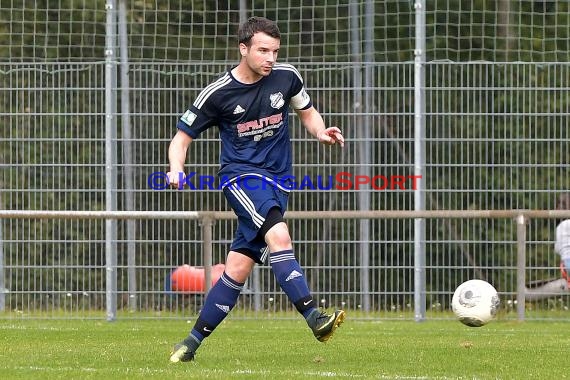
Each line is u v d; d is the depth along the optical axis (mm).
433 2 45562
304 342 27766
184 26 44125
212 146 38281
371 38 40719
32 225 38812
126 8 43344
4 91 38656
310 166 37844
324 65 38219
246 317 38062
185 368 20406
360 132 37656
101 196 38406
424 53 36969
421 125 37000
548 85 37250
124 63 37344
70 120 38312
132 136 37938
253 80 20984
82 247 38750
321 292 38156
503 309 38125
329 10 44562
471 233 38250
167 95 38031
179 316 38000
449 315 37844
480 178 37562
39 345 26531
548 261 38281
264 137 21094
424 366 21375
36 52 46281
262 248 21516
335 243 38125
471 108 37469
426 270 38125
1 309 38656
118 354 23641
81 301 38594
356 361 22406
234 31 44188
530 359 23062
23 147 38344
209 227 36438
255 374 19188
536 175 37531
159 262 38188
